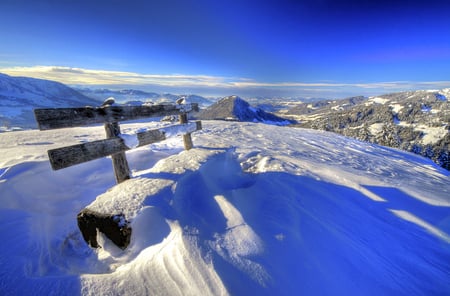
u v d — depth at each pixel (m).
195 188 2.17
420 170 6.03
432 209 2.77
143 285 1.25
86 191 2.72
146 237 1.64
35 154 3.66
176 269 1.32
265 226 1.82
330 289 1.36
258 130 9.92
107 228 1.66
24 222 1.92
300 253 1.59
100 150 2.09
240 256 1.42
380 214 2.50
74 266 1.60
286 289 1.28
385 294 1.42
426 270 1.71
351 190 3.02
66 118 1.79
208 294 1.17
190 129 3.80
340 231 2.01
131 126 9.08
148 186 2.04
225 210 1.93
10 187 2.27
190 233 1.54
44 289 1.21
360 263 1.65
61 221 2.14
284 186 2.77
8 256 1.48
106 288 1.23
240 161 4.17
